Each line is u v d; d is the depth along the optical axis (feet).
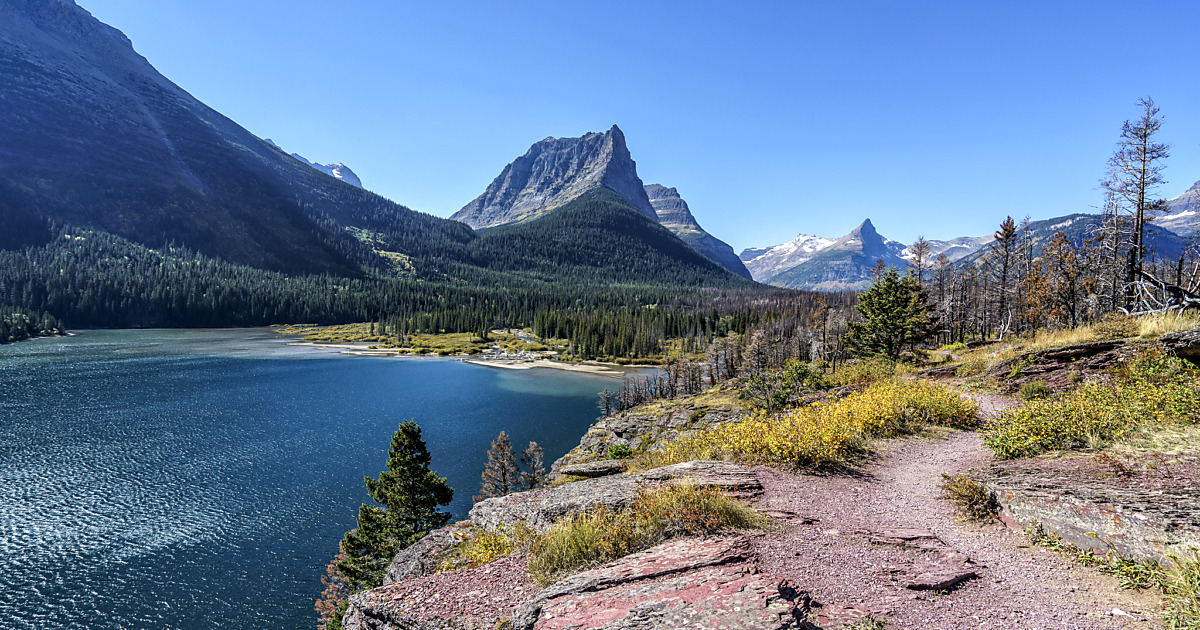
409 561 38.29
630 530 26.96
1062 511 25.52
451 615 23.15
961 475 35.58
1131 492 25.84
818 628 17.56
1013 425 43.27
